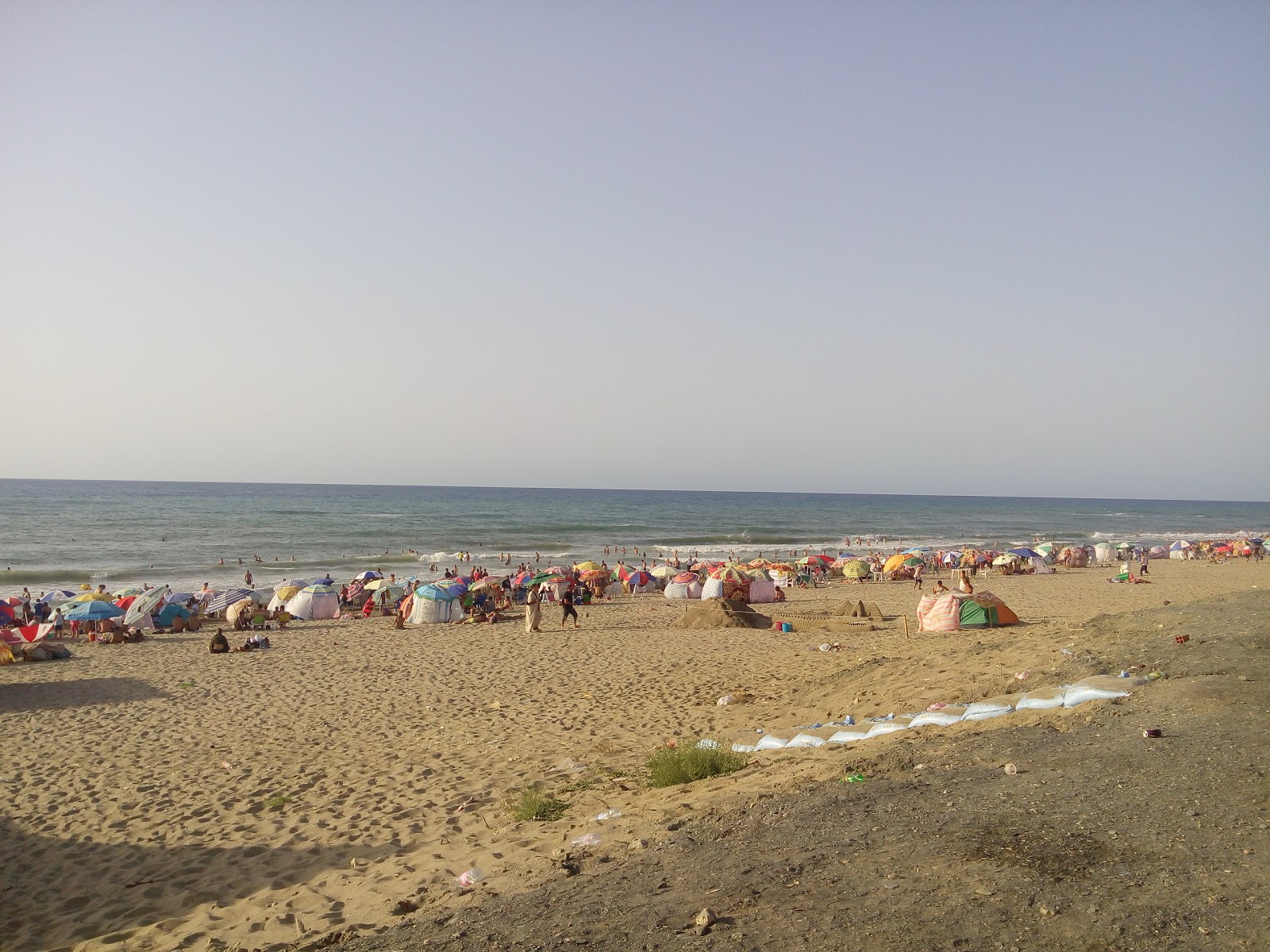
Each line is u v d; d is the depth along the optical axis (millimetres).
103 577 43469
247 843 8070
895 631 22109
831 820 5512
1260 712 7219
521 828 7402
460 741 11977
